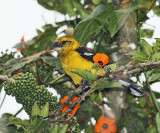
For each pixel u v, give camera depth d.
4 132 8.50
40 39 11.95
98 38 11.68
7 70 9.91
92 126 11.40
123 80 10.29
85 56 10.16
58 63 10.69
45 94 8.32
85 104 11.16
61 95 11.47
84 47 10.65
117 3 10.78
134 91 10.27
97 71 7.87
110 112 11.25
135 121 11.53
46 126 7.72
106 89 11.23
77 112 11.17
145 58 7.92
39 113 7.62
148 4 11.54
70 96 7.99
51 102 8.39
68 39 10.59
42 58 10.54
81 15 11.80
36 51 12.01
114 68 7.89
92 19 9.69
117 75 7.96
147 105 11.67
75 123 8.00
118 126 11.08
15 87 8.30
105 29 11.20
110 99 11.18
